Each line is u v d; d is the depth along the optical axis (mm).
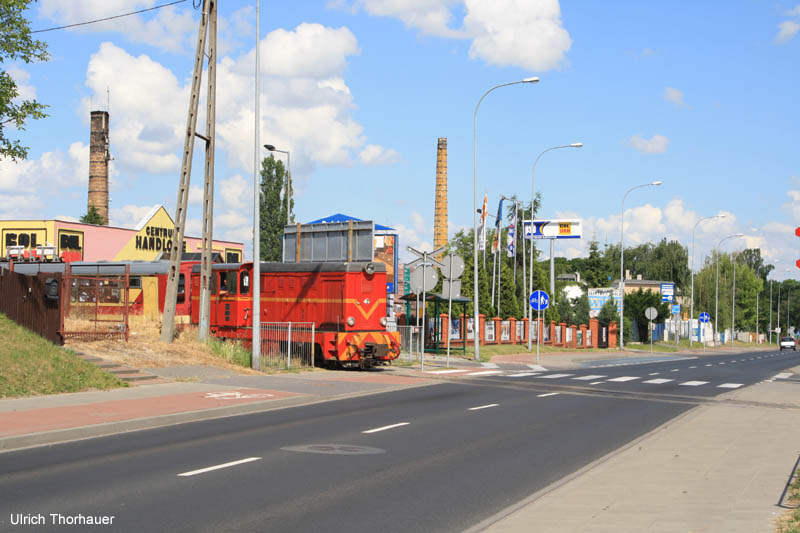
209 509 7965
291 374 24516
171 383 20312
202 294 26422
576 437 13539
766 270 184250
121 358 21891
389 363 31375
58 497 8438
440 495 8836
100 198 79938
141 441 12406
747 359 59719
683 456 11641
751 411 18219
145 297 34688
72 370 18859
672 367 41594
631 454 11781
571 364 40062
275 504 8234
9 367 17609
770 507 8250
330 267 26766
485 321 47719
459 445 12438
